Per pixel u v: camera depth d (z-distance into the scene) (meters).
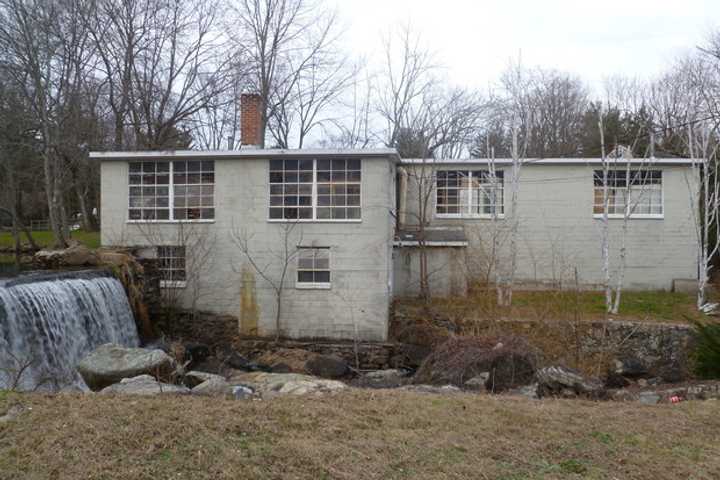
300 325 16.02
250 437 5.04
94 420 5.28
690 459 4.97
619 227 20.20
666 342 14.75
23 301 10.82
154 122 27.97
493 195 18.38
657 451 5.14
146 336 15.50
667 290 20.03
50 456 4.51
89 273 13.71
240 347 15.67
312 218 16.02
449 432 5.44
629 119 33.72
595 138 34.91
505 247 20.39
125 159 16.53
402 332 15.95
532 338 13.22
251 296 16.17
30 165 25.66
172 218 16.62
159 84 28.14
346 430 5.35
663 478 4.57
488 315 15.41
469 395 7.30
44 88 20.69
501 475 4.50
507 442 5.25
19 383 10.10
